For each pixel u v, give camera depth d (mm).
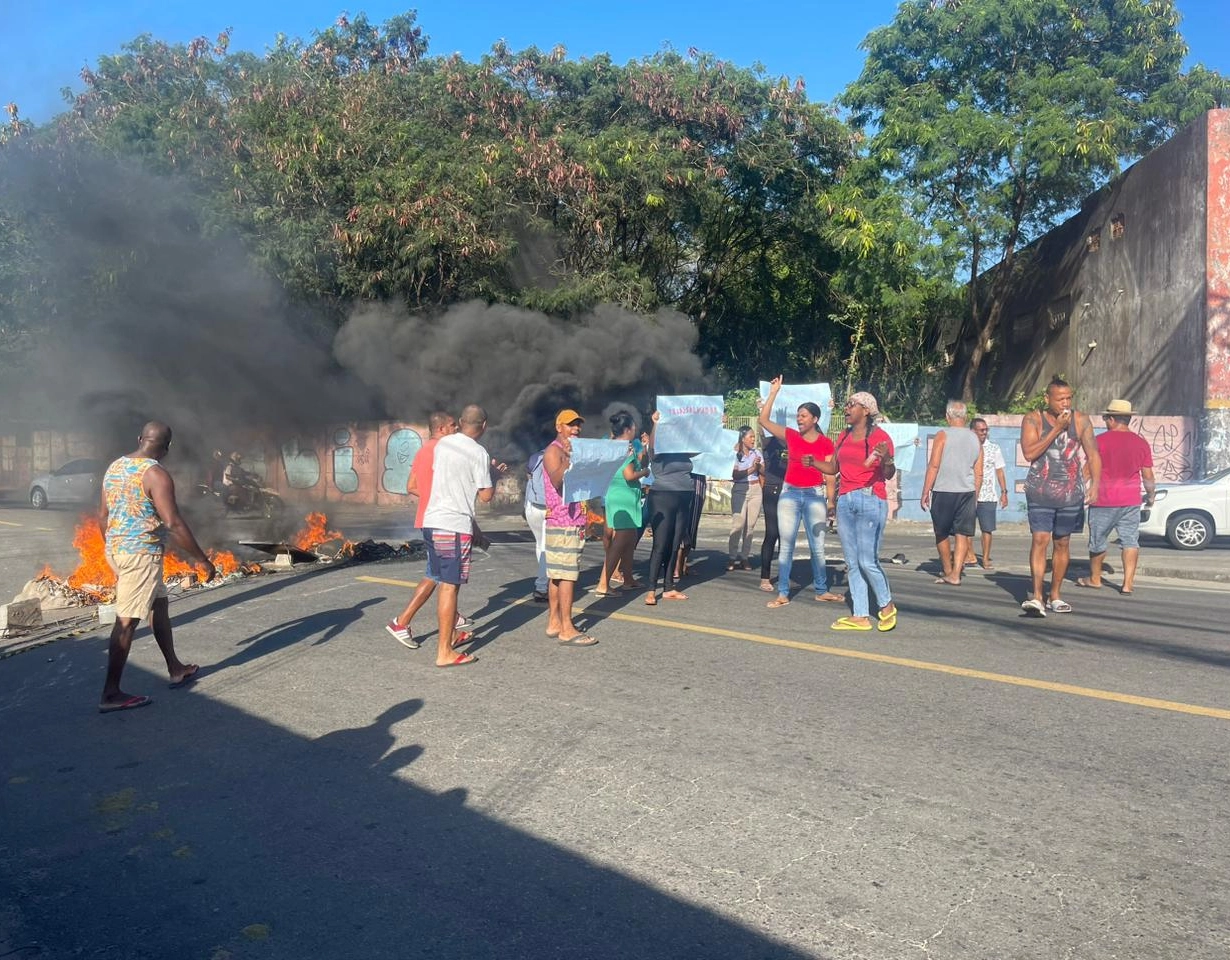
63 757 5188
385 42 24750
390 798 4508
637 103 21984
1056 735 5094
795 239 24016
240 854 4016
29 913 3609
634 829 4102
